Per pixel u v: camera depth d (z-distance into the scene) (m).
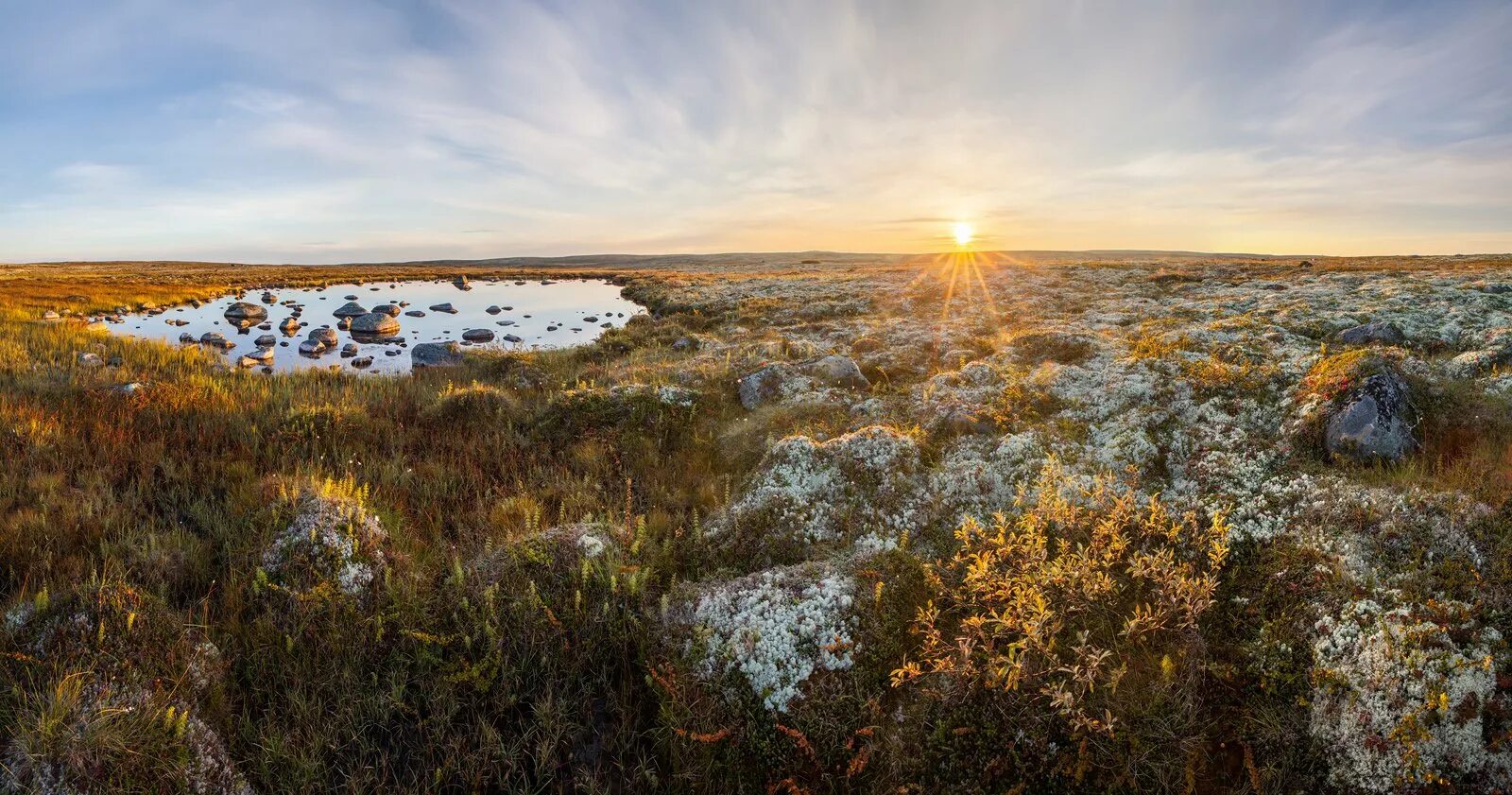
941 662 5.97
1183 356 14.30
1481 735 4.68
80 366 16.42
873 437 10.52
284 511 8.02
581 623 6.82
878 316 31.09
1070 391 13.27
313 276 85.81
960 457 10.75
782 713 5.96
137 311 42.31
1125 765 5.12
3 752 4.74
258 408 13.52
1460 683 4.93
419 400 15.45
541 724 5.85
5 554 7.26
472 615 6.73
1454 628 5.33
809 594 6.97
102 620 5.72
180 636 6.03
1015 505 8.89
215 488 9.59
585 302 54.06
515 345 32.16
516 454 12.20
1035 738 5.40
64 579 6.79
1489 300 20.56
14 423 10.70
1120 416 11.31
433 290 66.62
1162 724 5.30
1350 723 5.07
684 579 8.09
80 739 4.80
